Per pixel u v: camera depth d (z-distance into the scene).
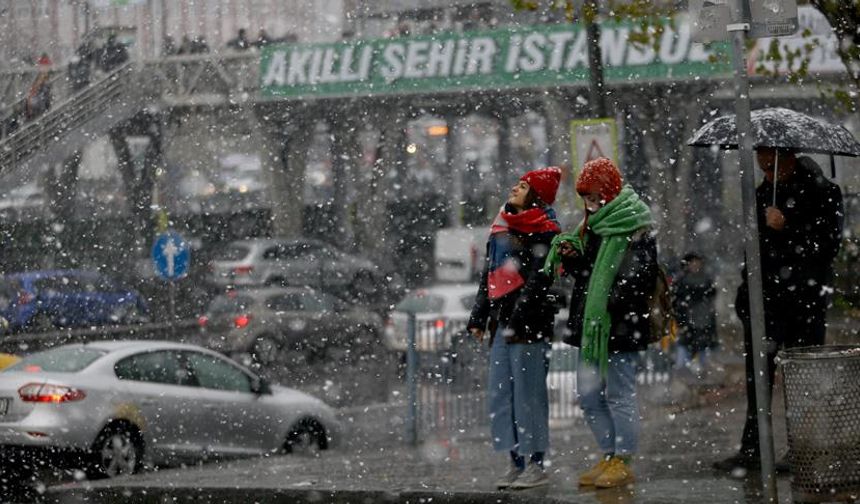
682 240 99.69
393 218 115.81
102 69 85.31
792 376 20.22
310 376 70.81
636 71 89.12
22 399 34.91
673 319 22.83
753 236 19.39
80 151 91.56
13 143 76.69
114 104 83.56
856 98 34.19
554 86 91.81
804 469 20.12
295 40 101.06
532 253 23.30
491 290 23.41
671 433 32.62
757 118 23.62
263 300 75.56
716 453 27.36
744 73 19.42
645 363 44.66
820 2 28.91
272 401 39.41
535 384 23.27
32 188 95.12
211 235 103.62
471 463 29.27
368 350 78.62
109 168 99.69
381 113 105.12
